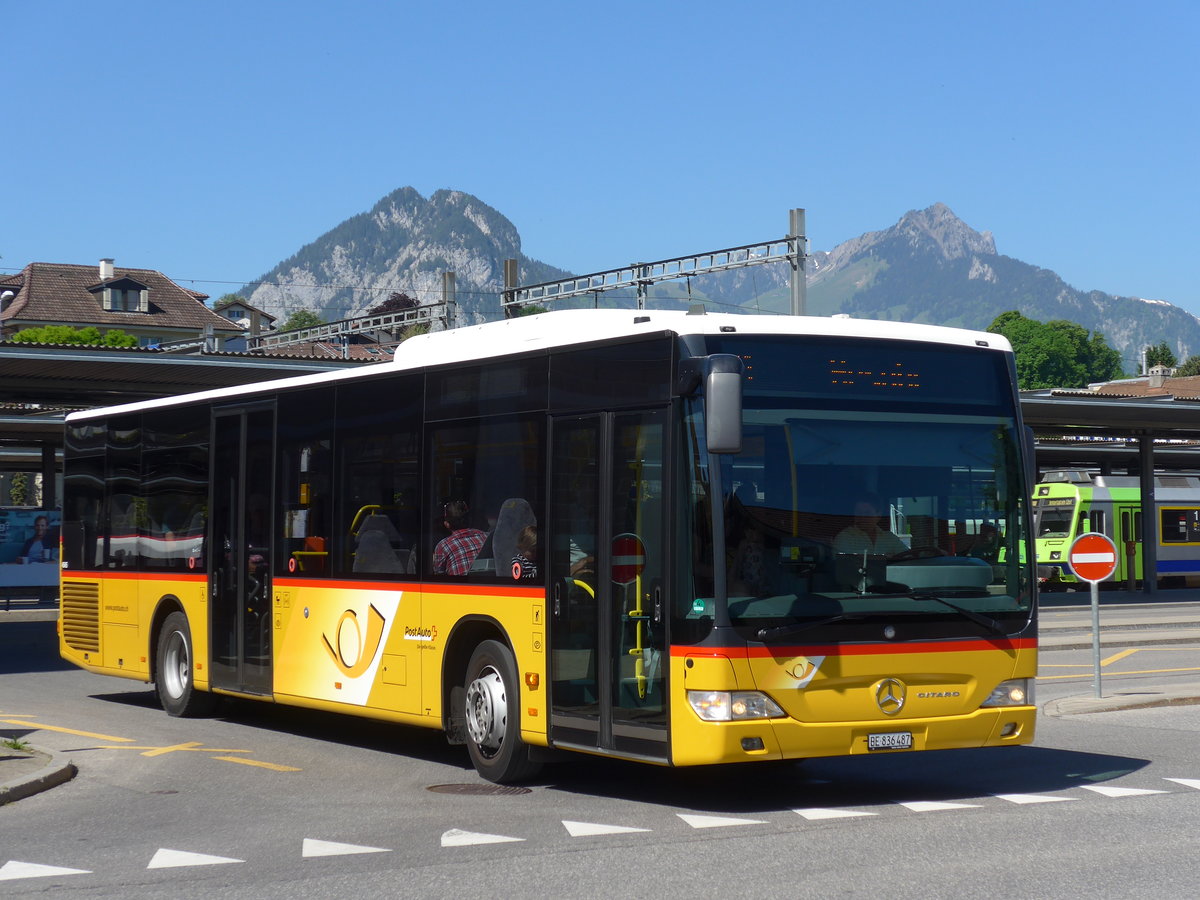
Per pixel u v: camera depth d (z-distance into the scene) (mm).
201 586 15695
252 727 15406
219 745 13953
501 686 11367
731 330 9938
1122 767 12070
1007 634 10344
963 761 12547
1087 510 49438
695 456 9672
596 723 10336
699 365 9703
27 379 32156
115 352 29234
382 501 12875
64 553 18641
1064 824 9320
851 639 9812
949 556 10242
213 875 8180
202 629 15664
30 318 108062
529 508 11102
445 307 41594
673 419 9805
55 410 40562
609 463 10383
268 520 14523
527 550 11078
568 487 10742
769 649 9586
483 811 10148
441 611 11961
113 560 17547
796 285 30125
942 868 7996
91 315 109562
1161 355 159250
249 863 8484
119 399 36281
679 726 9633
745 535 9641
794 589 9734
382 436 12922
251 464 14898
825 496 9922
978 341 10656
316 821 9859
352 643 13133
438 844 8930
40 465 58438
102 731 15070
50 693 19156
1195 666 22797
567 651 10641
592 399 10578
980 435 10523
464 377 11961
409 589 12375
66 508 18688
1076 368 153500
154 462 16797
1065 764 12281
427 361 12422
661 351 10000
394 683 12547
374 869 8242
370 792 11117
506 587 11250
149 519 16875
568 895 7484
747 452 9750
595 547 10430
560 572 10742
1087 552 17344
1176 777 11477
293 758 13055
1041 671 22078
